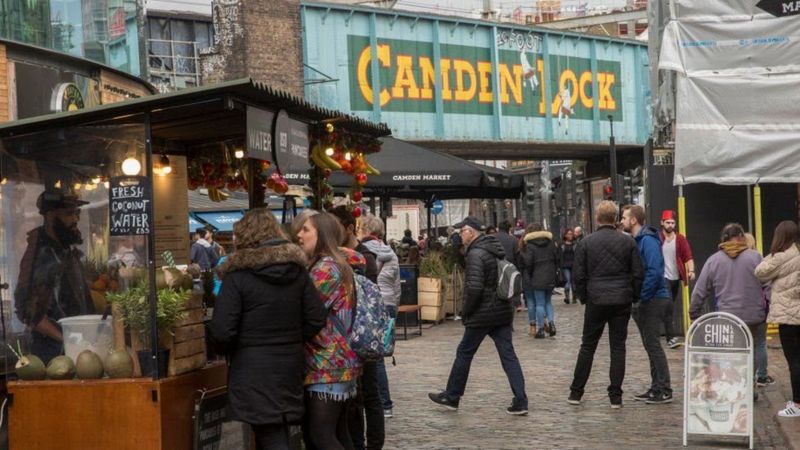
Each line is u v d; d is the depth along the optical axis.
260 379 6.43
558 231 48.47
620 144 42.59
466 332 11.15
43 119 6.94
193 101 6.81
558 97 39.47
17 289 7.06
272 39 30.77
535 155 43.81
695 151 16.45
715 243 17.58
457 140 35.72
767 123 16.27
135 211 6.83
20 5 14.24
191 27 42.19
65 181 6.99
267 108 7.50
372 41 32.94
